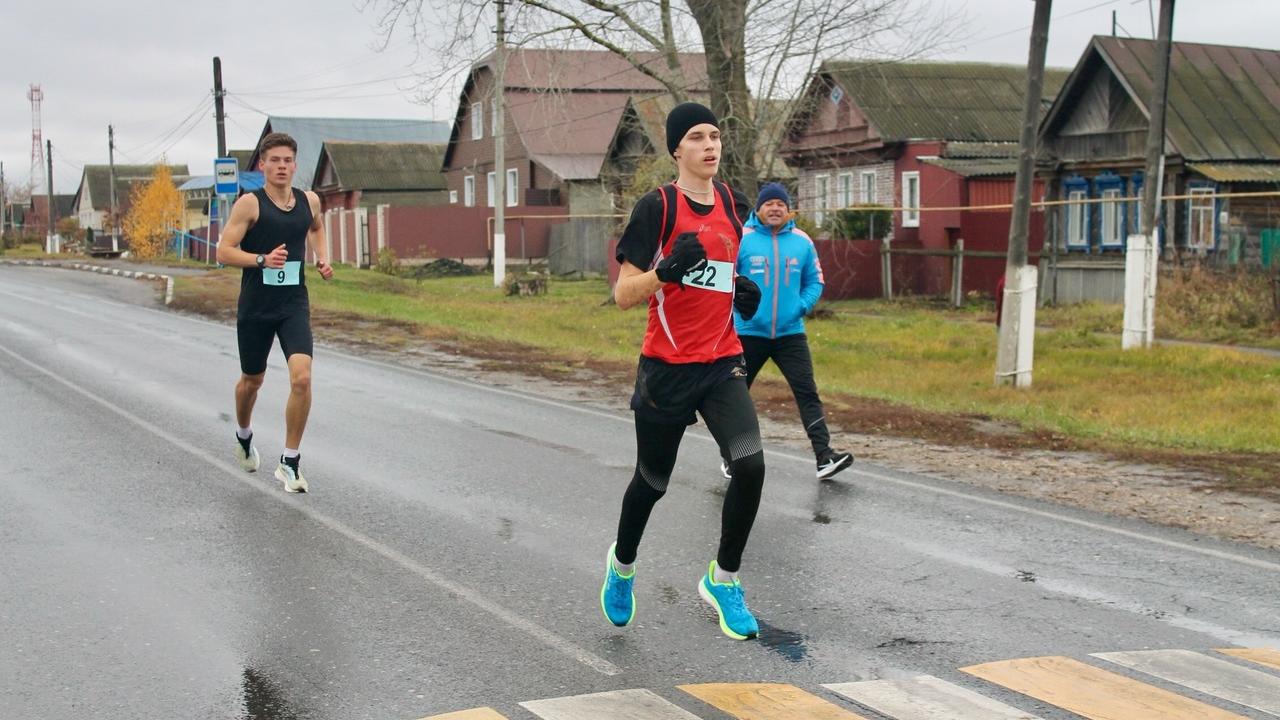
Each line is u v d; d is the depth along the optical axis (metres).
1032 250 28.81
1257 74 27.39
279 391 12.44
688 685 4.61
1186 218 25.22
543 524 7.13
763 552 6.61
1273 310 19.92
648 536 6.89
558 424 10.91
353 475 8.44
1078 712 4.37
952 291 26.91
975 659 4.95
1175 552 6.70
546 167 44.34
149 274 30.80
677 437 5.05
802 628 5.33
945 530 7.16
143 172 101.38
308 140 63.19
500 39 22.42
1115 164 26.28
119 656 4.89
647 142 36.94
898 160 32.22
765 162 22.70
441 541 6.71
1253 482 8.55
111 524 6.98
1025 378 14.22
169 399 11.64
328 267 7.91
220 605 5.55
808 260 8.71
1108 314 22.36
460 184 51.31
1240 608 5.71
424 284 35.31
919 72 34.16
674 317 4.89
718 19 21.58
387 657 4.90
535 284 30.38
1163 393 13.55
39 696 4.47
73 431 9.88
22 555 6.31
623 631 5.26
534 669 4.78
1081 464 9.26
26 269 35.50
